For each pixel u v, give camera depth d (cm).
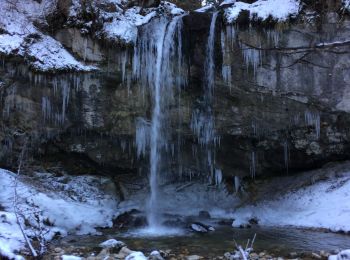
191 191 1203
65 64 1092
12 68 1070
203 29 1088
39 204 953
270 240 825
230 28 1066
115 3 1192
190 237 865
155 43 1123
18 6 1162
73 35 1123
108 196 1145
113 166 1198
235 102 1094
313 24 1023
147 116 1134
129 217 1013
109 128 1134
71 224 930
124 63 1097
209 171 1199
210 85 1092
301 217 995
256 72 1062
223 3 1258
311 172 1137
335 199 996
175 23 1112
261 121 1092
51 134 1123
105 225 970
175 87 1115
